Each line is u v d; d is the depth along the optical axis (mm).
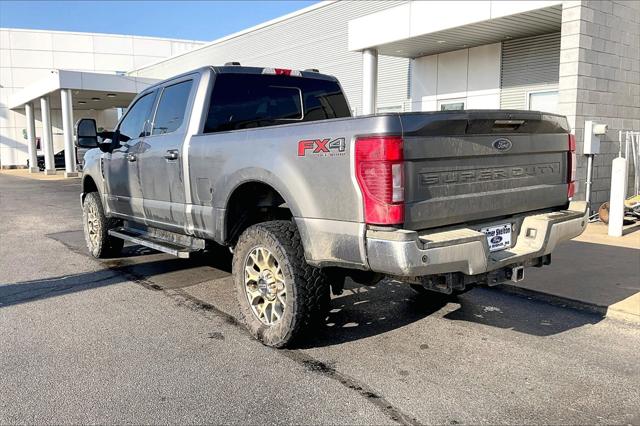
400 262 3324
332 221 3717
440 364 4051
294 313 4066
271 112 5668
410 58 16719
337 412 3340
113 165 6750
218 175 4727
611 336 4652
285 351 4297
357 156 3492
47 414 3320
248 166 4363
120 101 35469
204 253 5387
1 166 42781
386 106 18500
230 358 4164
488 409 3365
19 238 9602
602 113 10867
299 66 22797
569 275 6426
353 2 19672
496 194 3979
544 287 5926
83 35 44406
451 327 4863
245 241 4438
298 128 3965
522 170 4199
